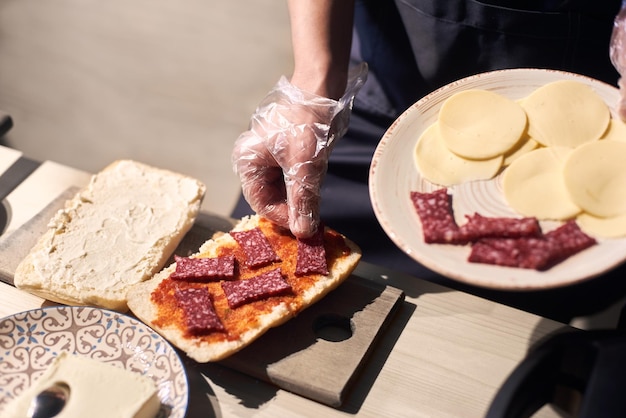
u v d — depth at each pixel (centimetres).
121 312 130
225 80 331
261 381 121
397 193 119
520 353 125
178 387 112
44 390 108
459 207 116
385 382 121
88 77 334
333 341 126
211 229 147
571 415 107
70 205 147
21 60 343
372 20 170
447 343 127
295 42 149
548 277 104
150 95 326
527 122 124
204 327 120
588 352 102
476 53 161
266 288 125
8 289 136
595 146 116
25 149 304
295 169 133
